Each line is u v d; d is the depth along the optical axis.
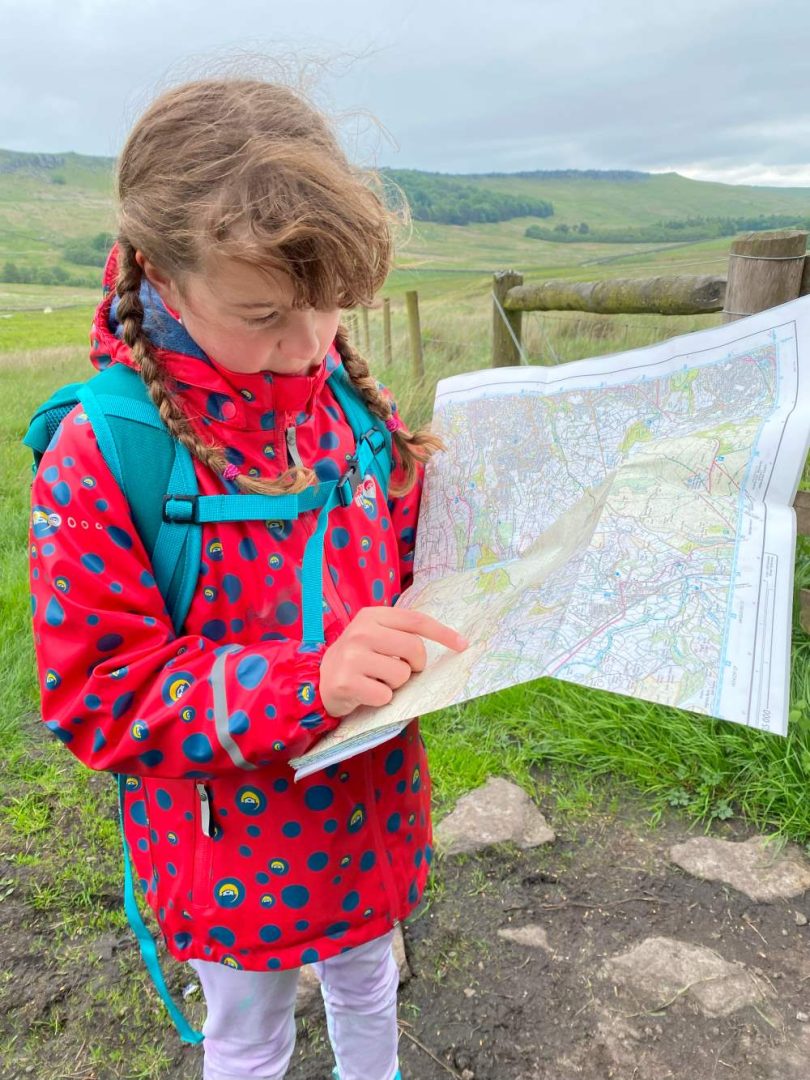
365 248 0.80
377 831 1.08
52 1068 1.62
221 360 0.87
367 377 1.14
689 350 1.05
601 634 0.77
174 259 0.80
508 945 1.83
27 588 3.42
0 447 5.50
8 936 1.90
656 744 2.30
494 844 2.08
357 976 1.23
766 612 0.76
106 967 1.83
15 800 2.31
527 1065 1.59
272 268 0.75
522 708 2.53
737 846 2.04
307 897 1.03
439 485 1.24
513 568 1.05
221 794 0.99
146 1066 1.62
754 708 0.68
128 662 0.85
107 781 2.40
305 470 0.97
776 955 1.76
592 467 1.07
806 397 0.90
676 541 0.86
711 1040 1.60
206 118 0.80
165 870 1.04
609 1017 1.66
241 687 0.85
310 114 0.87
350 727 0.84
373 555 1.08
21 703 2.75
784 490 0.87
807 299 0.97
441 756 2.36
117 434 0.88
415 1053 1.62
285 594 0.96
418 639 0.87
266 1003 1.12
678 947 1.79
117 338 0.97
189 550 0.91
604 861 2.03
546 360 4.58
